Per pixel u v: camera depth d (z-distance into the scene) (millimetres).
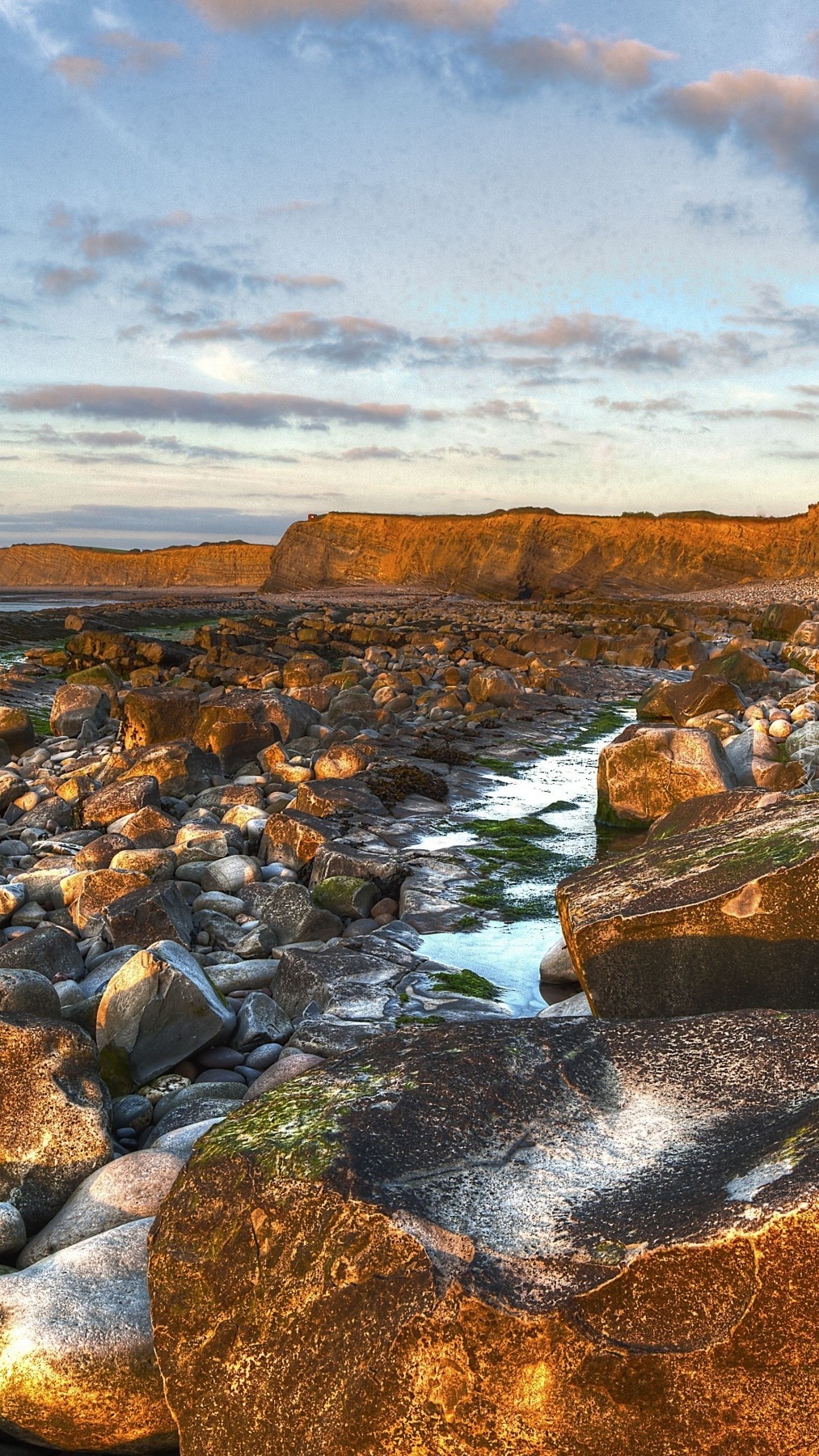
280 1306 2836
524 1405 2525
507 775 15180
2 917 8906
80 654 37688
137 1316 3494
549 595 107438
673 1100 3264
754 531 108625
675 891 5371
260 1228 2914
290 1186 2904
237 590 144375
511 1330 2518
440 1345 2576
